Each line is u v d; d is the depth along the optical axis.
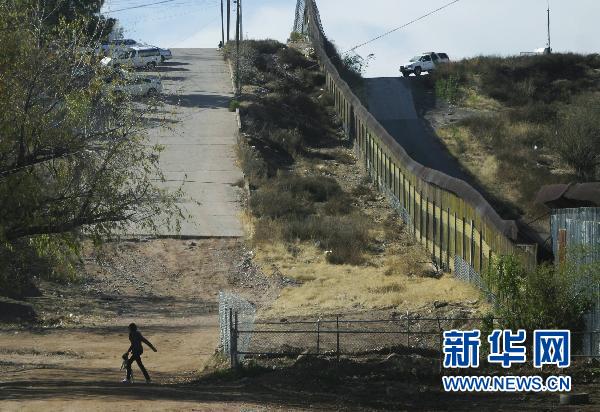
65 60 44.38
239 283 87.50
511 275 50.19
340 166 135.38
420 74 190.50
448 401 41.84
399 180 109.44
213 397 39.56
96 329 69.50
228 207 109.75
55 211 44.06
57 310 75.50
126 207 45.28
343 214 111.12
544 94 167.25
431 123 153.88
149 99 47.44
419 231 98.38
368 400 41.69
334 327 59.28
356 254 93.69
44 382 45.69
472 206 77.56
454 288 74.88
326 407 38.94
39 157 43.41
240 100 157.75
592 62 183.62
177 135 135.00
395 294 73.94
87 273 87.69
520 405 40.31
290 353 51.47
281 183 118.50
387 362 47.62
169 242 97.81
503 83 172.75
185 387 44.66
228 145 133.38
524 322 49.19
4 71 42.81
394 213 111.75
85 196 44.19
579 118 130.50
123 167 44.97
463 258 80.50
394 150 112.12
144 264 92.06
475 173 124.56
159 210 46.97
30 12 45.44
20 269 61.47
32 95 43.28
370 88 177.25
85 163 43.97
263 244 97.19
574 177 121.31
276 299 78.31
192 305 80.75
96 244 45.75
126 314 76.56
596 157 124.88
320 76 182.38
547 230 96.62
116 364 56.25
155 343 64.31
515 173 121.69
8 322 70.00
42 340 64.38
